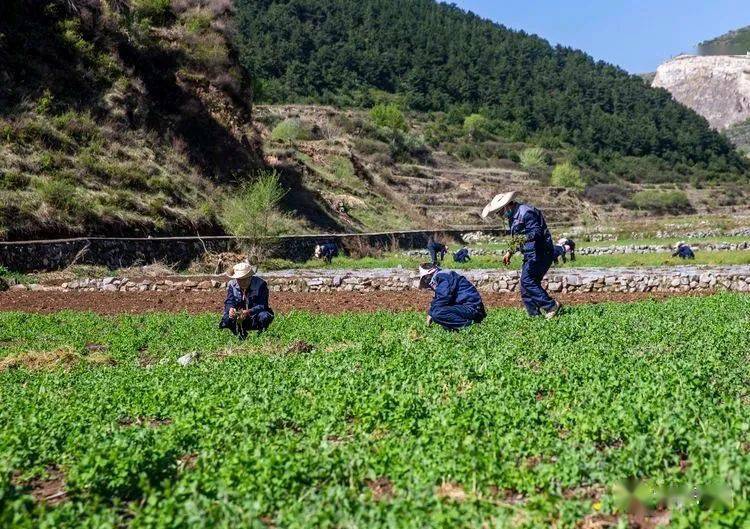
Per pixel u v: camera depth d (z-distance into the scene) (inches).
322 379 362.0
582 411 279.3
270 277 1105.4
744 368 367.2
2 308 882.1
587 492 220.4
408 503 194.7
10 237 1160.2
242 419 285.6
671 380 316.2
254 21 6510.8
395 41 7126.0
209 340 598.5
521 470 224.8
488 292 1026.7
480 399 304.5
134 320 749.9
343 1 7524.6
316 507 199.0
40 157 1342.3
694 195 4889.3
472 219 3110.2
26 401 351.6
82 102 1568.7
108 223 1314.0
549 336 474.0
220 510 195.2
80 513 208.5
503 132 5777.6
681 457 246.2
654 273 1039.6
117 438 260.2
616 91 7165.4
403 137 4227.4
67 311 826.8
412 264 1579.7
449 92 6589.6
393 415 284.0
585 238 2532.0
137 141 1598.2
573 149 5684.1
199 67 1978.3
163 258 1328.7
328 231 2038.6
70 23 1654.8
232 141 1899.6
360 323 666.2
